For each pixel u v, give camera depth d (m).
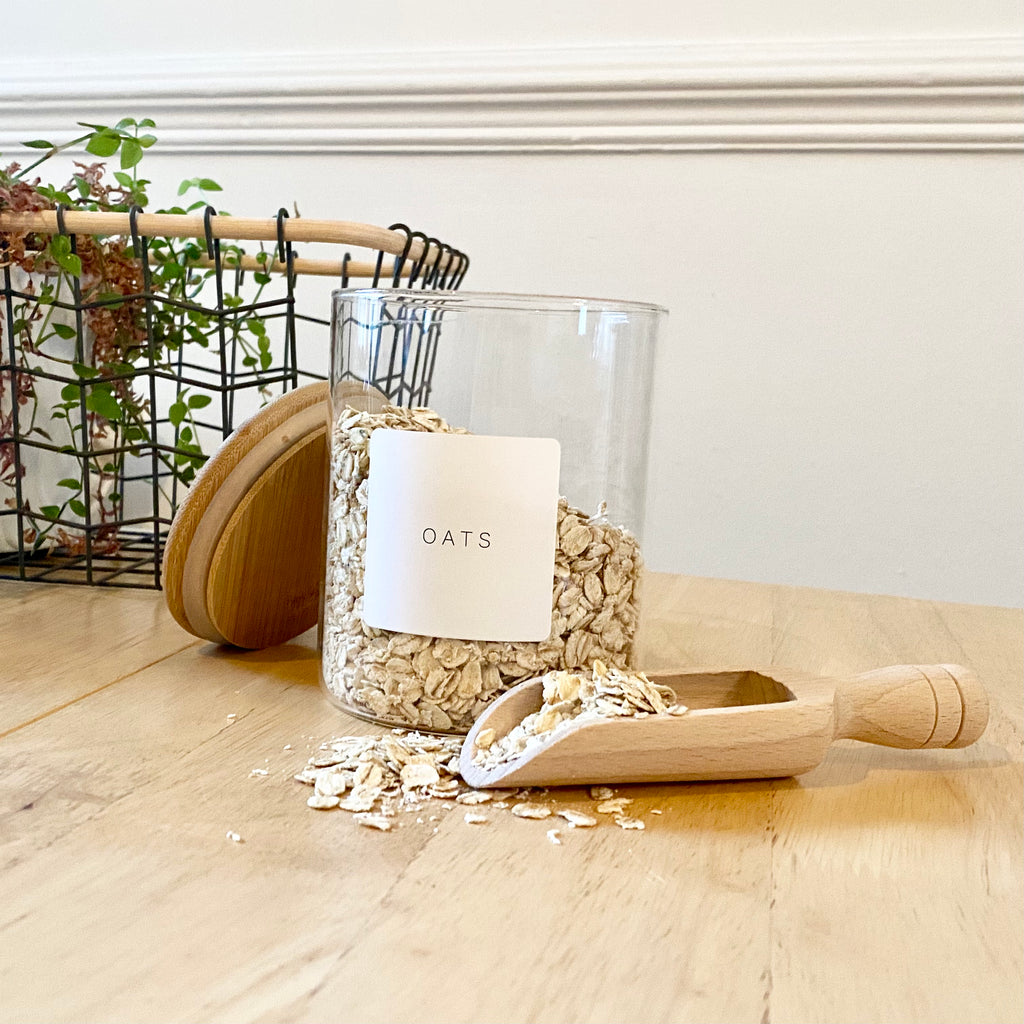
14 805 0.40
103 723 0.49
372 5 1.04
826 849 0.39
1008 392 0.96
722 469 1.02
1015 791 0.46
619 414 0.49
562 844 0.39
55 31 1.13
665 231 1.00
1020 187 0.93
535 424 0.46
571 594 0.48
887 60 0.92
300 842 0.38
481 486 0.46
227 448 0.57
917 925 0.34
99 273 0.73
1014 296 0.95
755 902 0.35
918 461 0.98
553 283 1.04
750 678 0.48
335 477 0.51
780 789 0.45
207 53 1.09
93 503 0.79
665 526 1.04
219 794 0.41
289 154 1.08
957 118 0.93
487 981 0.29
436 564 0.46
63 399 0.71
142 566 0.82
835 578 1.01
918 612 0.80
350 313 0.50
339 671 0.51
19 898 0.33
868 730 0.46
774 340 1.00
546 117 1.01
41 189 0.68
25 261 0.67
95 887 0.34
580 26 0.99
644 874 0.36
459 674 0.47
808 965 0.31
